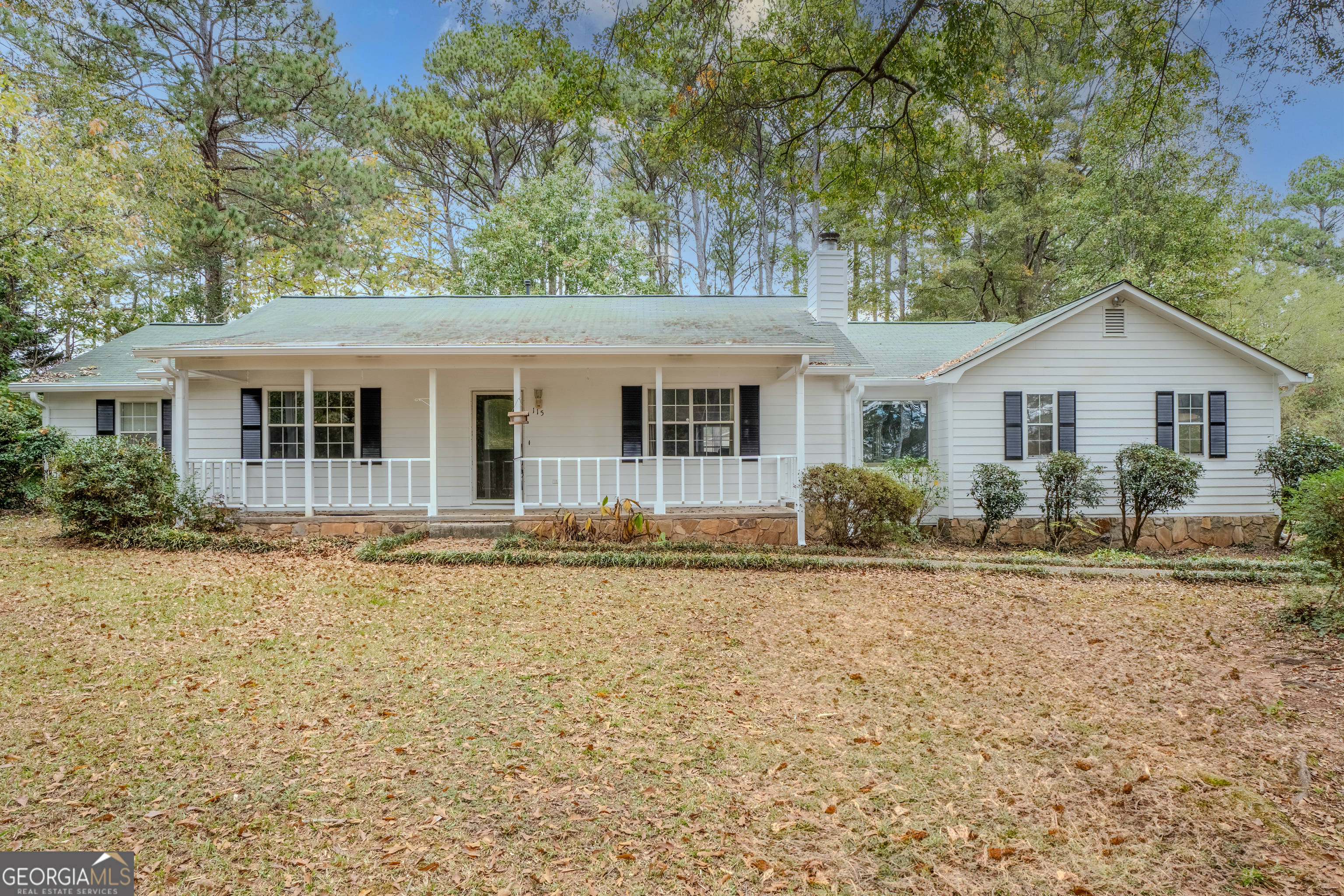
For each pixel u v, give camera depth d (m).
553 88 21.64
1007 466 12.44
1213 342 12.42
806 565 9.10
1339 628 5.77
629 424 11.77
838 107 8.48
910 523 11.76
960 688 4.84
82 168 16.92
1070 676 5.09
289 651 5.37
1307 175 31.53
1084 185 20.25
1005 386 12.49
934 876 2.82
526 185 22.11
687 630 6.11
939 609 7.06
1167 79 6.74
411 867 2.84
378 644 5.59
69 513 9.54
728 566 9.04
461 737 3.96
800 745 3.94
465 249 25.28
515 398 10.39
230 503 11.29
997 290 25.03
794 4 8.03
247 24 20.67
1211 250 18.22
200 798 3.30
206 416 11.68
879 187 9.12
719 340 10.39
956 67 7.66
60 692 4.47
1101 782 3.56
